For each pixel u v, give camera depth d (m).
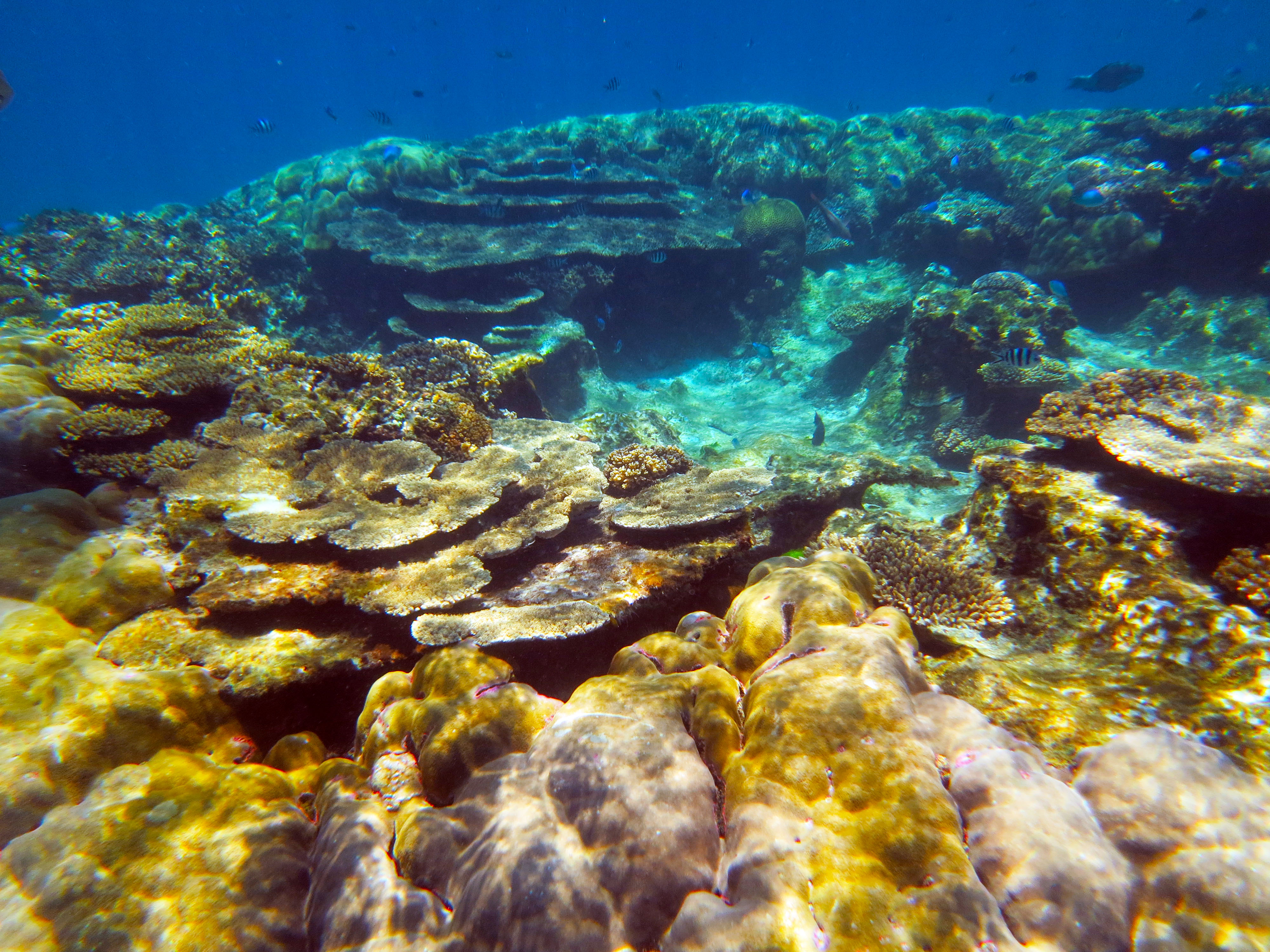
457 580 3.78
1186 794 1.99
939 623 4.15
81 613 3.49
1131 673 3.35
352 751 3.45
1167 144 13.63
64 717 2.70
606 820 2.12
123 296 10.93
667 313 14.89
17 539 3.79
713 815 2.21
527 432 6.42
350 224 13.37
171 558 4.02
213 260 12.09
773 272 15.10
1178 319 11.70
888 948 1.70
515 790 2.33
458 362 7.84
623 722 2.42
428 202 13.98
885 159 16.50
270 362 6.29
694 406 13.24
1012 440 9.61
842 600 2.94
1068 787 2.06
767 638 2.84
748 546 4.49
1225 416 4.57
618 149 17.86
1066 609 4.07
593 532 4.76
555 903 1.98
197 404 5.75
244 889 2.25
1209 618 3.44
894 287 14.37
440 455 5.64
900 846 1.88
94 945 2.08
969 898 1.74
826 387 13.32
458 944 2.01
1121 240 12.02
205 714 3.06
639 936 1.96
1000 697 3.12
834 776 2.11
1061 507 4.49
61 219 12.79
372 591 3.72
